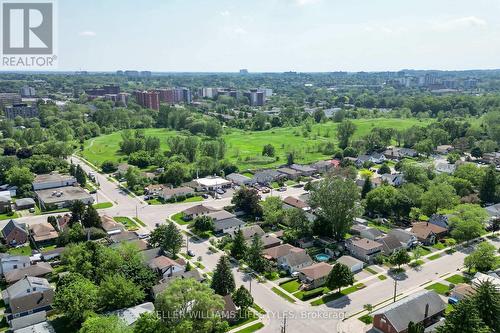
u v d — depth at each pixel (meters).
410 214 136.50
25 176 163.25
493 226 127.81
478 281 88.06
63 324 78.56
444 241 118.38
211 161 191.12
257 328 77.88
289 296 89.31
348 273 89.75
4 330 76.88
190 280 71.25
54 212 142.00
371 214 139.62
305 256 102.69
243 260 104.88
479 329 63.69
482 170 165.38
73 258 94.94
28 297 82.50
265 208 133.12
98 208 146.12
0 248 109.25
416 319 76.12
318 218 119.75
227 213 132.00
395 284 87.62
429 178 171.00
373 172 196.62
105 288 80.25
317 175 194.88
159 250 104.88
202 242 117.44
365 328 77.88
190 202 153.88
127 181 173.88
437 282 95.31
